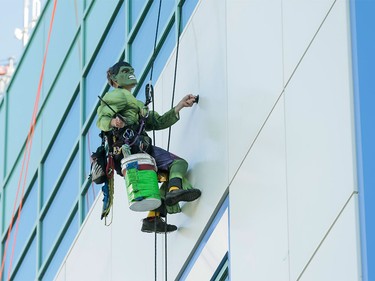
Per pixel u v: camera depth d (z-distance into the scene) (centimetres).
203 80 3572
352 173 2870
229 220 3341
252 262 3209
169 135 3606
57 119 4828
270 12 3306
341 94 2955
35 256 4772
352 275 2811
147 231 3531
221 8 3544
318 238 2952
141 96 4197
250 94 3344
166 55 4072
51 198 4725
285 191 3116
